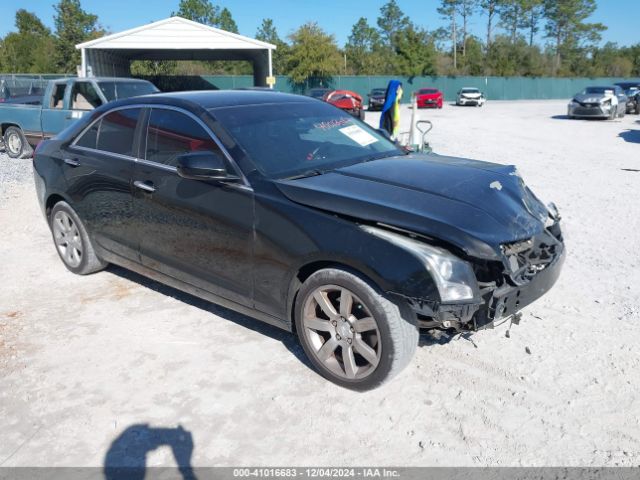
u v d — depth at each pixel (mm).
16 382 3689
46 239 6656
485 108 41500
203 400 3480
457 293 3098
